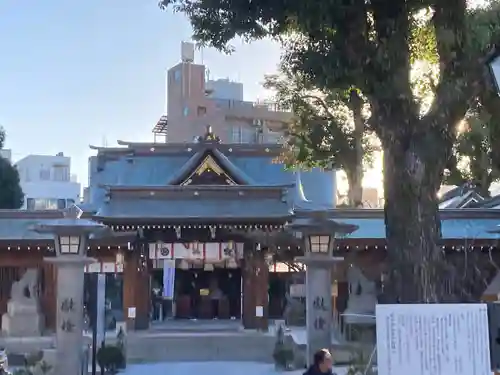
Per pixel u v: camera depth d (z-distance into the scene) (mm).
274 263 29969
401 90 11727
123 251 28594
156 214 27141
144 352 23891
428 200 11859
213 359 23344
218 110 65125
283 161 29984
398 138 11953
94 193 32969
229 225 27062
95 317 15367
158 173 34094
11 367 19516
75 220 16484
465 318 6305
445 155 11969
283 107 29938
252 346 24656
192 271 35844
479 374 6199
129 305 28344
